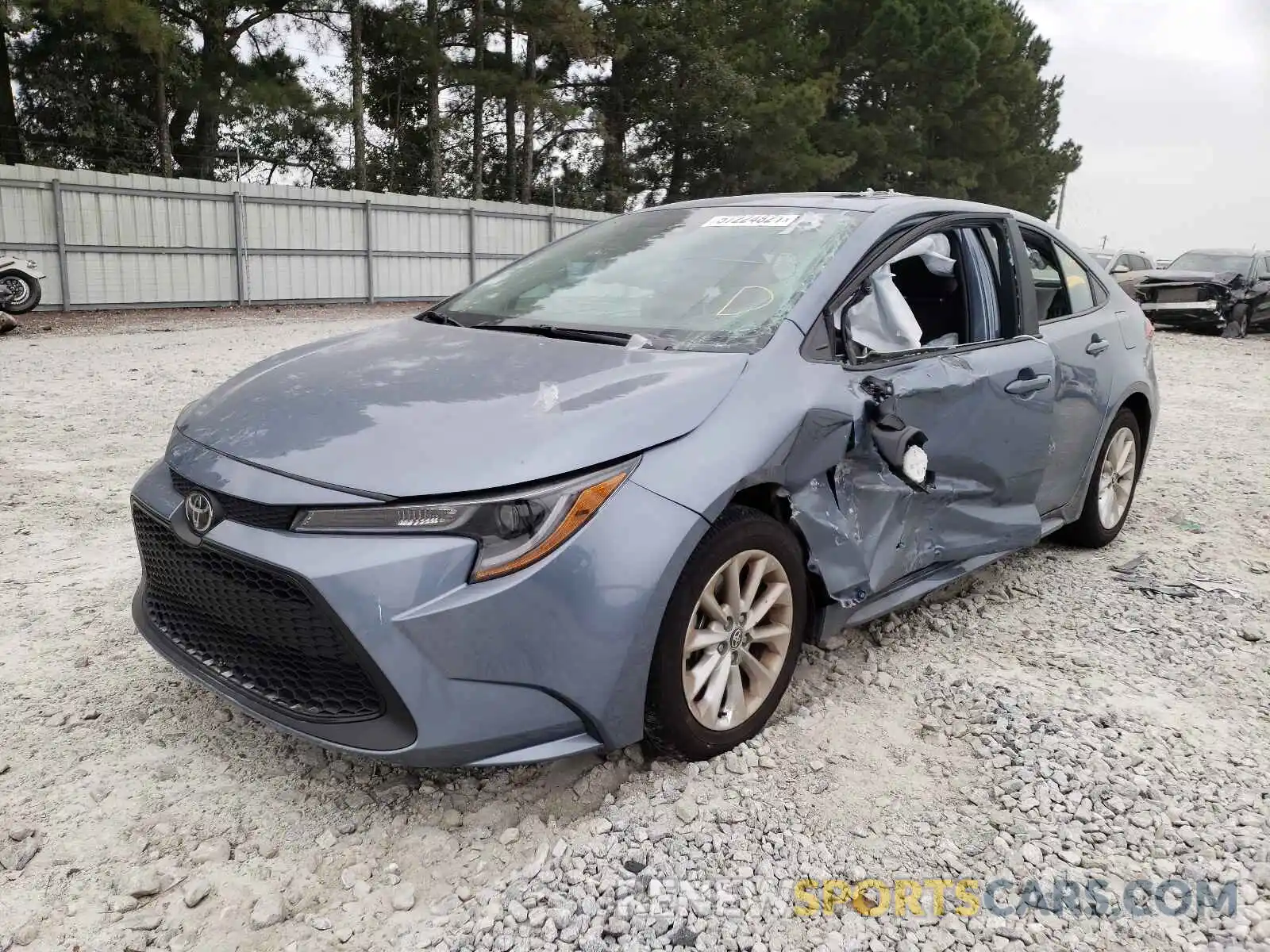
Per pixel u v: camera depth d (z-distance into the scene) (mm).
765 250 3482
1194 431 8555
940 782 2844
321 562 2348
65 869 2381
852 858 2498
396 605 2322
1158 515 5695
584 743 2570
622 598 2467
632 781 2787
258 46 28297
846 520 3119
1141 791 2797
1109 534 4918
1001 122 42750
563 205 35656
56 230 18969
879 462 3209
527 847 2541
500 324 3420
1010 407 3725
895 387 3201
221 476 2564
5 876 2354
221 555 2512
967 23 42062
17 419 7441
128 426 7301
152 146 28188
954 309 3818
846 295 3266
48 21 23938
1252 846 2572
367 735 2400
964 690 3352
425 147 34281
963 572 3768
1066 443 4250
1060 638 3863
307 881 2389
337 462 2471
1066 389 4137
